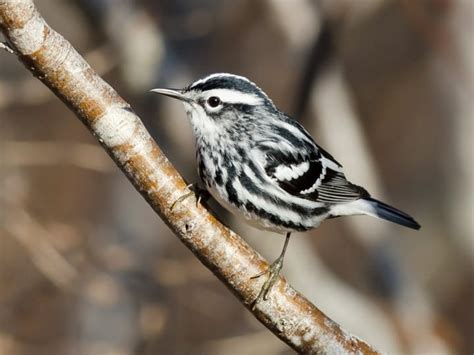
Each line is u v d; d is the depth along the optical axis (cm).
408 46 1820
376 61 1831
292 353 1384
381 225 1374
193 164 1342
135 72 1323
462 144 1609
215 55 1573
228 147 880
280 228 911
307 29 1303
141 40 1313
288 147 897
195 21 1386
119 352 1344
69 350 1380
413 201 1792
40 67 672
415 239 1736
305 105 1305
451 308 1717
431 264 1722
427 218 1741
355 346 734
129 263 1323
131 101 1357
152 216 1496
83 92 686
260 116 895
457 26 1395
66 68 677
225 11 1527
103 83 696
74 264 1291
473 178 1625
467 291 1708
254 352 1323
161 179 711
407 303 1352
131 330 1378
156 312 1341
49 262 1255
